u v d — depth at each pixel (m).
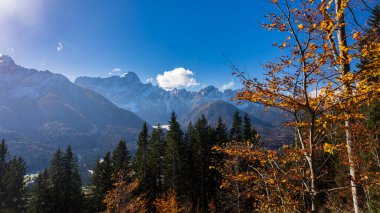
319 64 4.92
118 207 24.72
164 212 27.69
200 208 37.03
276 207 6.25
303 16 4.93
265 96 5.51
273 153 6.35
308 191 5.64
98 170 42.91
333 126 6.07
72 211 45.81
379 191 10.52
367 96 5.04
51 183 46.31
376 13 5.04
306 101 5.30
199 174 41.72
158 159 45.56
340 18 5.29
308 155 5.72
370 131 6.12
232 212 22.66
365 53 4.61
